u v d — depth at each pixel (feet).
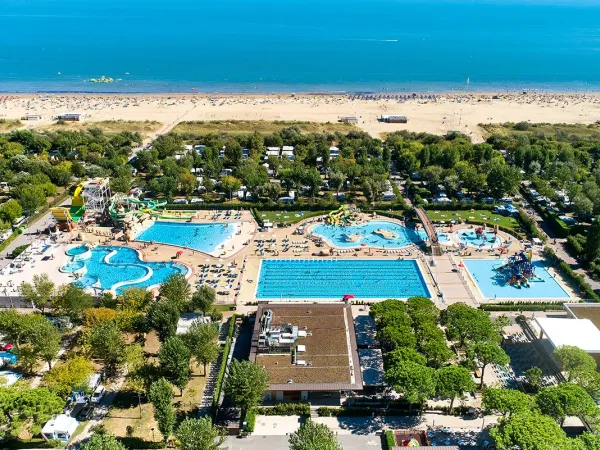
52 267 605.73
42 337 415.23
